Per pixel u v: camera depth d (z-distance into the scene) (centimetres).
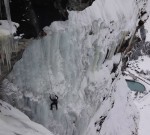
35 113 882
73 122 1028
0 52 686
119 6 1225
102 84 1178
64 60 928
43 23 788
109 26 1127
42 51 852
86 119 1110
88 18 1009
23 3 688
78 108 1040
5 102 815
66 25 888
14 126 712
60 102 951
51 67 898
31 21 729
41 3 725
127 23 1271
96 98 1180
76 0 795
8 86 822
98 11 1077
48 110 919
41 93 887
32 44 816
